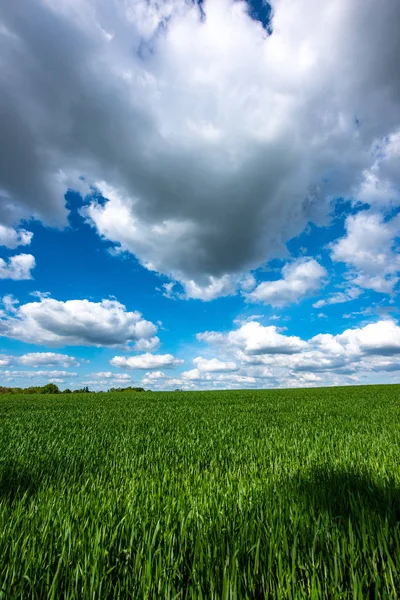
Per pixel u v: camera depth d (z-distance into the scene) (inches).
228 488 140.6
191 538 93.8
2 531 100.3
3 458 220.2
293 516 102.1
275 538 89.8
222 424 427.2
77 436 333.7
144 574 77.7
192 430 365.4
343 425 389.1
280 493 127.5
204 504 118.4
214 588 74.2
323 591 74.5
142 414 595.5
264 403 832.9
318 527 94.5
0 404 985.5
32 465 205.6
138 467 203.6
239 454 233.5
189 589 75.7
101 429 390.3
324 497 118.0
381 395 1095.0
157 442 291.6
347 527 97.0
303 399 970.1
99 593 72.4
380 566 82.7
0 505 126.6
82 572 77.8
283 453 229.8
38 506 124.4
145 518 106.0
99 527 102.0
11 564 82.2
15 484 167.6
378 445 244.8
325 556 84.5
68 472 188.1
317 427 378.0
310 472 163.9
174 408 724.7
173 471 184.2
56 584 74.6
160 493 137.7
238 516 107.3
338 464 181.6
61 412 668.7
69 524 101.0
